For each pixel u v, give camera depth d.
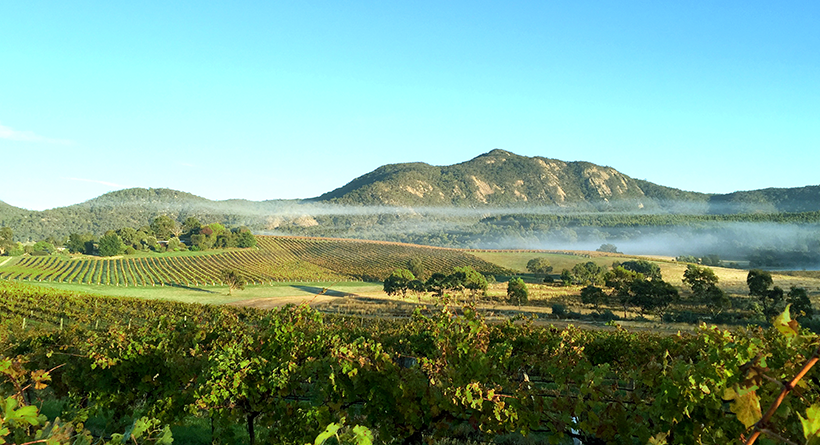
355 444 3.18
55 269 145.25
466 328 8.88
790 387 1.77
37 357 14.52
